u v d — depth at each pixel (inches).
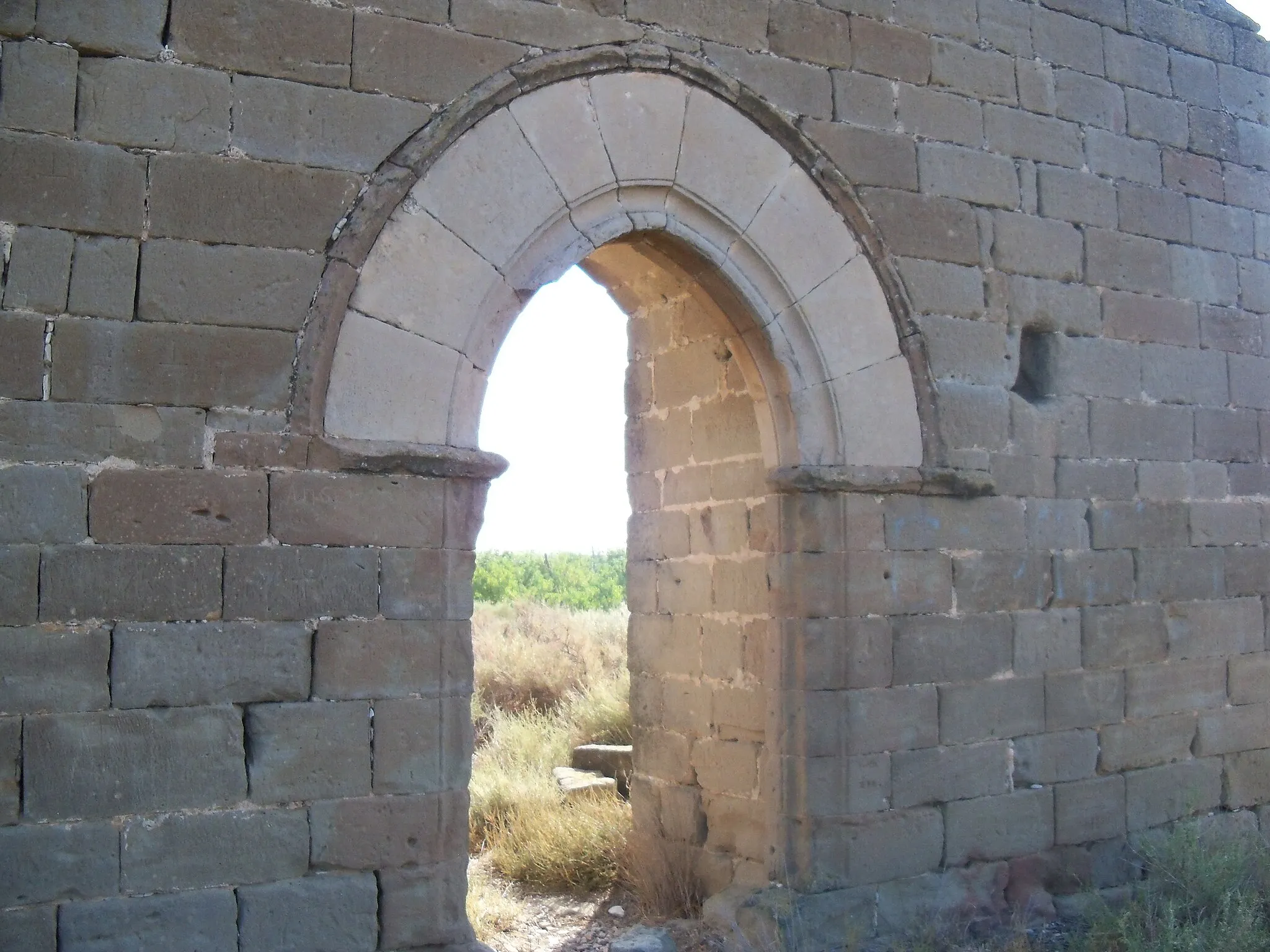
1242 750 285.9
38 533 172.4
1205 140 294.7
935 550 243.8
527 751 387.2
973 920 237.5
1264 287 301.6
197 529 180.2
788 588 233.1
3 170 173.6
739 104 228.5
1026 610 254.7
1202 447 285.9
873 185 242.8
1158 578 275.0
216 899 177.9
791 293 231.6
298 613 185.5
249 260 185.8
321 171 191.3
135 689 175.6
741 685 254.5
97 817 173.0
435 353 198.1
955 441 247.1
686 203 224.1
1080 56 276.1
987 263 256.1
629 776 352.8
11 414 172.1
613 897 275.1
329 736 186.2
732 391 261.3
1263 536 295.1
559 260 211.0
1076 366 267.0
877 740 233.6
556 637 620.7
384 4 198.2
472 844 317.7
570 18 213.0
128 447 177.6
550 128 209.5
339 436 189.8
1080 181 272.1
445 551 196.5
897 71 248.4
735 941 225.1
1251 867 261.7
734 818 254.8
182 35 184.5
